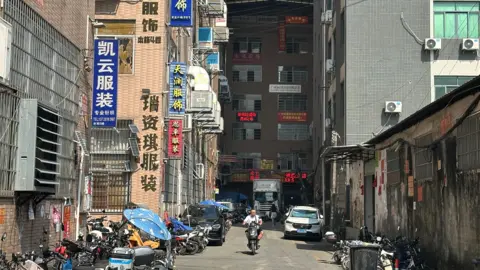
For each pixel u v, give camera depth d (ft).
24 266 29.58
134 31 77.00
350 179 90.99
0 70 32.48
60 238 43.93
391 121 84.28
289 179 206.59
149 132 75.25
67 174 45.52
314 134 170.50
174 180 90.68
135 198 73.87
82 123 49.98
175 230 65.00
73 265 36.14
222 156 195.31
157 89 75.97
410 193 56.90
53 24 41.96
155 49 76.74
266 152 214.69
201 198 130.41
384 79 85.10
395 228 63.00
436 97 84.28
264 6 212.02
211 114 99.60
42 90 39.81
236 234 101.96
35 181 35.78
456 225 43.24
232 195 187.73
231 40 220.64
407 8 85.81
